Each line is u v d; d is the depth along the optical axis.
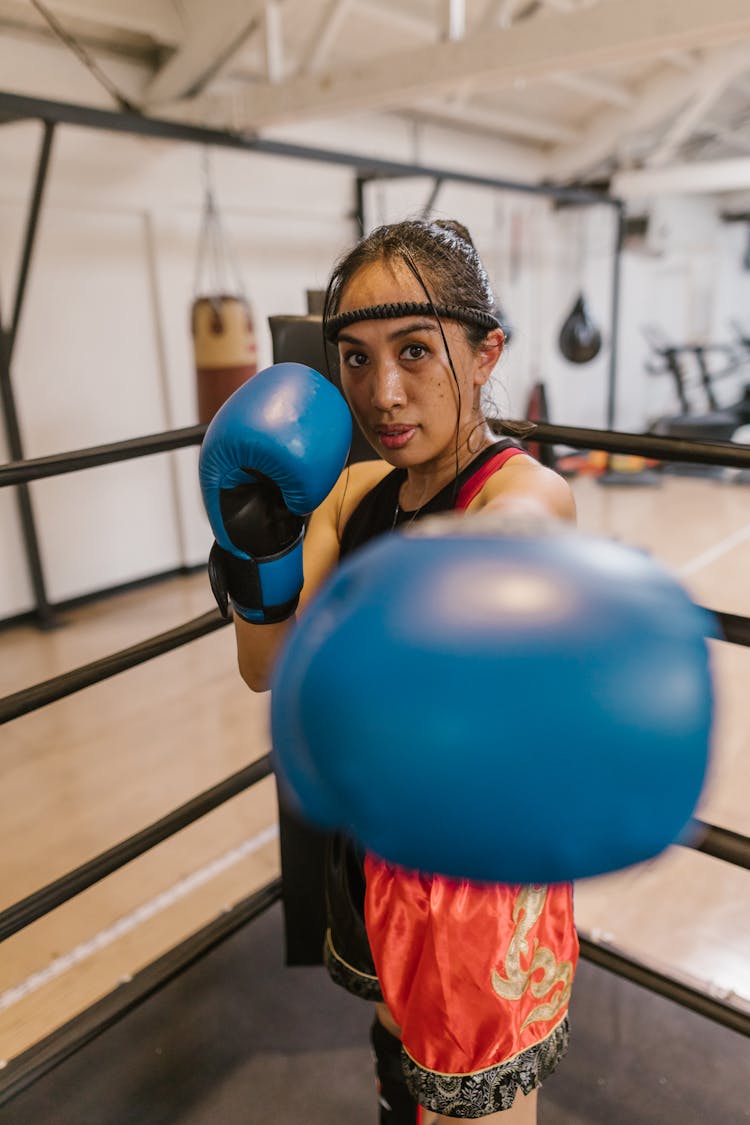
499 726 0.35
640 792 0.36
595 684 0.35
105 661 1.04
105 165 3.94
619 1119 1.29
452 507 0.80
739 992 1.57
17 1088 1.11
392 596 0.38
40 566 3.83
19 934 1.83
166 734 2.80
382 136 5.46
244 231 4.66
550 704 0.35
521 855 0.36
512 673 0.35
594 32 2.75
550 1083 1.35
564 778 0.35
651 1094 1.33
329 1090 1.36
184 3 3.61
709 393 7.70
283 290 4.96
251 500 0.72
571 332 6.42
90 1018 1.19
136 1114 1.33
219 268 4.58
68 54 3.77
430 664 0.36
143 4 3.59
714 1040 1.43
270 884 1.47
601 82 5.61
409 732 0.35
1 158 3.56
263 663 0.83
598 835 0.36
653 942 1.72
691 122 5.96
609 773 0.35
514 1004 0.73
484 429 0.82
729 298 10.02
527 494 0.66
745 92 6.47
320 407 0.72
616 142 6.36
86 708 3.01
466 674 0.35
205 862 2.09
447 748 0.35
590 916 1.81
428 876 0.77
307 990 1.58
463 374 0.74
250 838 2.19
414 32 4.50
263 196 4.73
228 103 3.58
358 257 0.73
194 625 1.12
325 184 5.09
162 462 4.48
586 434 1.00
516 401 6.86
